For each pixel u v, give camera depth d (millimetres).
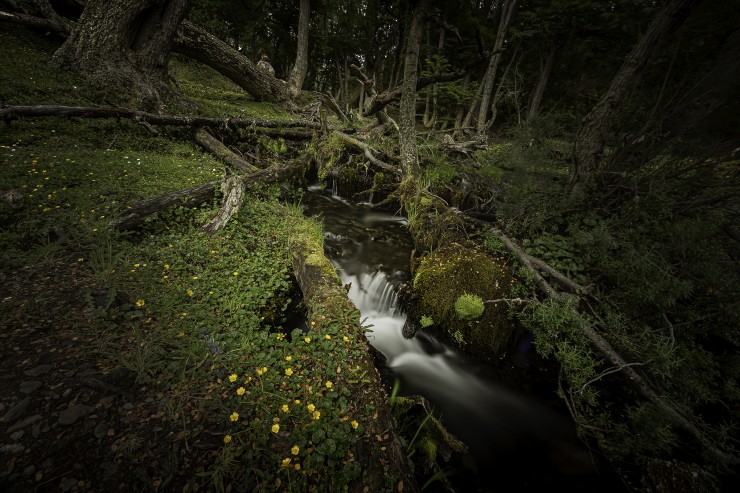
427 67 18219
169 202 4496
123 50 8430
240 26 22547
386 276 5324
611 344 3484
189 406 2051
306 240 4582
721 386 3197
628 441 2824
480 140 10789
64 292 2779
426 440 2723
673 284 3279
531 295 4227
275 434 1967
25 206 3727
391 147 9695
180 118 7777
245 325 2949
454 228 5789
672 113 4027
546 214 4992
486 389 3857
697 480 2377
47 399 1898
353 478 1798
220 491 1620
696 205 3693
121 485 1565
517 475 2850
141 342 2438
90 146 6008
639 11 11766
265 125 9320
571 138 5789
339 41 25484
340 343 2770
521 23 16125
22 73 6816
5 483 1469
